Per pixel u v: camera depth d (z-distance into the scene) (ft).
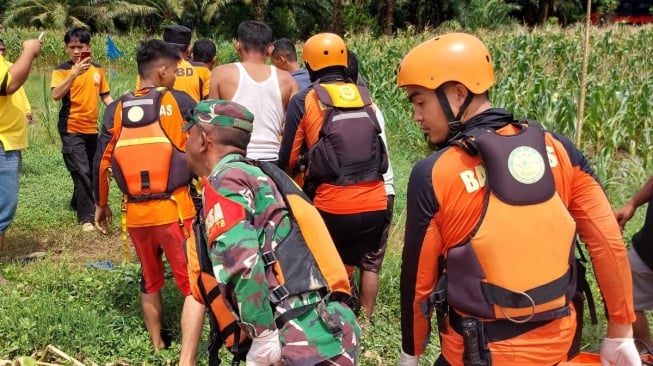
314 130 13.37
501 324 7.13
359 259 14.25
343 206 13.41
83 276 16.81
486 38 54.34
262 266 7.55
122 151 12.76
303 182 13.93
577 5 117.60
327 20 120.37
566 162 7.53
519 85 37.40
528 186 7.02
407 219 7.54
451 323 7.51
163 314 14.96
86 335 13.50
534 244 6.99
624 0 119.85
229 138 8.41
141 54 13.23
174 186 12.80
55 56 71.51
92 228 22.43
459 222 7.15
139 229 12.93
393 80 40.34
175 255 13.00
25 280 16.79
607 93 34.81
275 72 14.70
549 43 48.16
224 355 13.24
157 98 12.86
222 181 7.84
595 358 8.16
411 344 7.97
